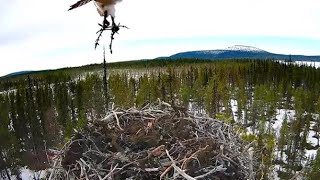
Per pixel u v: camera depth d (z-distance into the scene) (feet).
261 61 393.70
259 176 31.83
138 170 25.73
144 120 34.45
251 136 44.37
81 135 30.60
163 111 36.09
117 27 9.17
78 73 462.60
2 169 180.04
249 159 28.32
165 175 25.04
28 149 201.05
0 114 222.28
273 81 320.70
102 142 30.04
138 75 425.69
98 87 254.06
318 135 208.95
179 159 26.68
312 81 315.17
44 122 217.36
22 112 225.76
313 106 245.86
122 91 210.59
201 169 25.22
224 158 26.89
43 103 245.86
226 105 214.48
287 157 176.35
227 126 34.17
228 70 335.88
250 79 314.35
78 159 28.43
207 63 447.83
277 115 247.29
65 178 26.76
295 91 253.03
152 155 27.12
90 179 25.61
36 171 168.66
